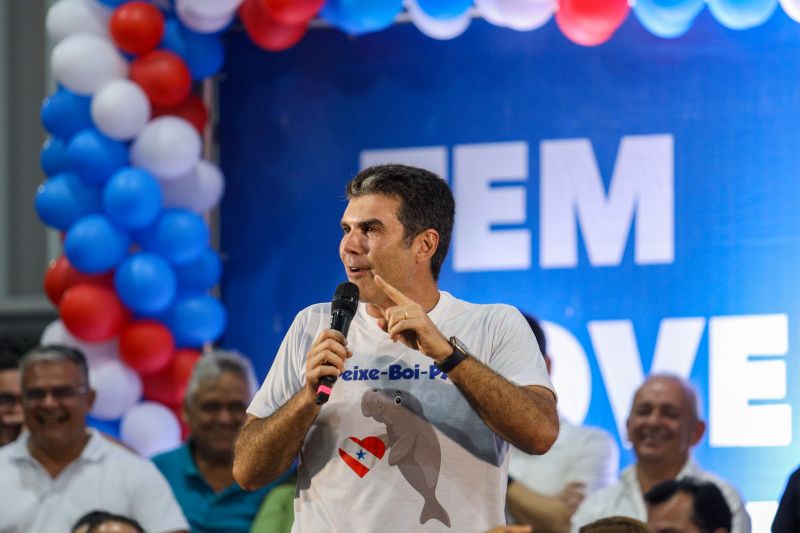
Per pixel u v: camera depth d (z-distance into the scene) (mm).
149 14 11461
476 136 12227
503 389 5691
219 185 12031
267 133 12656
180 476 10406
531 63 12164
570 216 11945
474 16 12297
